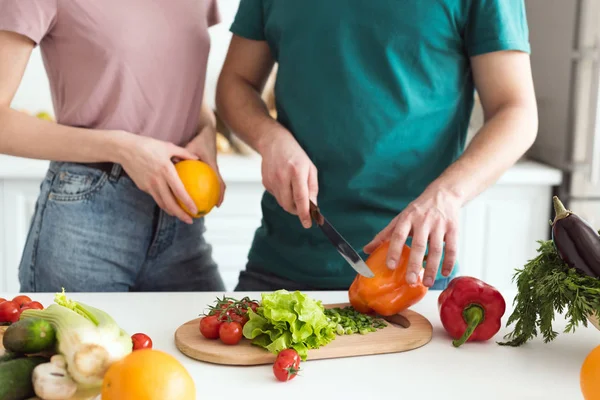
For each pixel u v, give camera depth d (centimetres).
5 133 131
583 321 93
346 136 133
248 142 138
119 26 130
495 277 245
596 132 221
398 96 131
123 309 115
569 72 226
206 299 121
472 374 93
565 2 227
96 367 74
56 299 81
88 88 133
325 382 90
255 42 148
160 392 71
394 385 90
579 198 231
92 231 135
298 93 137
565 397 87
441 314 105
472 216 241
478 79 133
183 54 138
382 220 135
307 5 133
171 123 140
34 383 74
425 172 135
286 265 142
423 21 128
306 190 119
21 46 128
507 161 120
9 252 234
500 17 126
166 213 141
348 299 123
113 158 129
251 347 98
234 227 241
